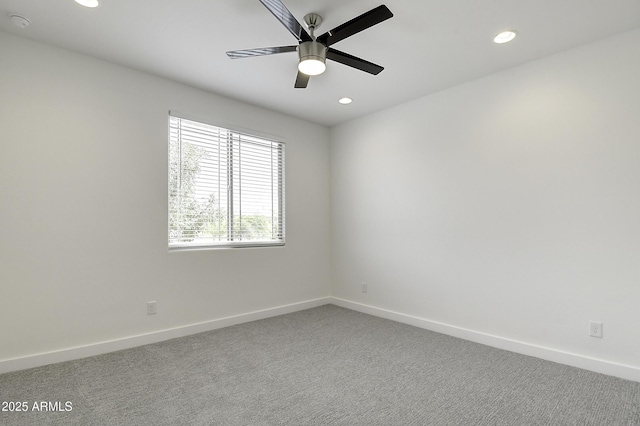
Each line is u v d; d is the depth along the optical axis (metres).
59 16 2.16
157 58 2.71
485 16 2.15
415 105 3.57
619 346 2.29
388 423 1.76
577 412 1.85
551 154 2.61
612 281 2.33
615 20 2.18
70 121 2.58
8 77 2.35
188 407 1.90
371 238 4.00
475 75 3.00
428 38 2.41
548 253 2.62
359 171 4.16
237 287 3.55
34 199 2.42
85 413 1.83
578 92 2.50
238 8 2.07
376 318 3.77
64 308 2.52
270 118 3.91
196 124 3.32
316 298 4.34
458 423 1.75
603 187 2.38
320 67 2.17
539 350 2.63
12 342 2.32
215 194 3.46
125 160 2.83
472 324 3.05
